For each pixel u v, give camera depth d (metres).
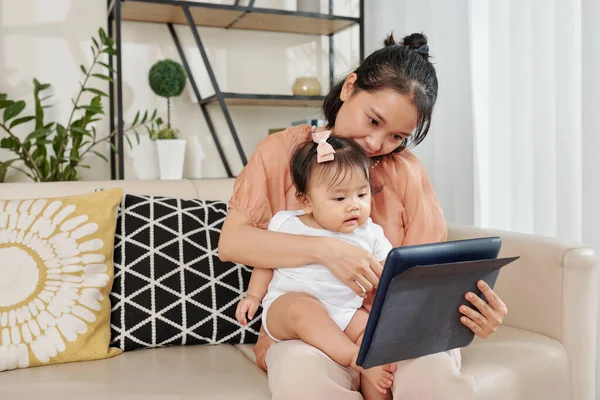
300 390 0.95
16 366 1.17
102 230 1.30
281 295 1.14
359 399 0.97
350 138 1.22
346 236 1.17
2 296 1.20
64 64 2.35
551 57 1.80
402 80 1.17
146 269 1.33
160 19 2.41
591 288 1.25
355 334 1.11
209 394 1.03
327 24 2.51
